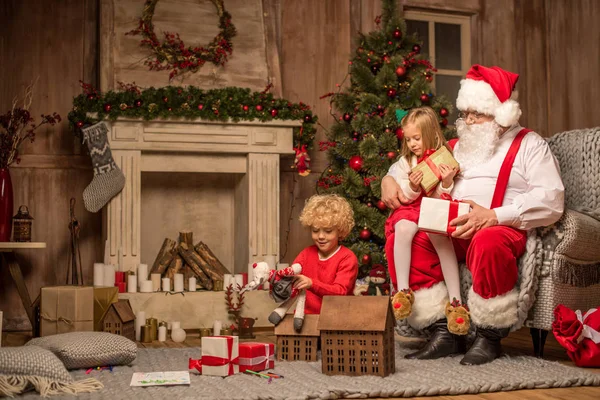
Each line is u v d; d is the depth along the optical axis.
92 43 5.46
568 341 3.09
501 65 6.64
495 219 3.11
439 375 2.80
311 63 5.96
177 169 5.07
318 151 5.92
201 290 4.88
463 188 3.36
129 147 4.85
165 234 5.47
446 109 5.14
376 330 2.74
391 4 5.43
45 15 5.38
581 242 3.21
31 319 4.52
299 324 3.20
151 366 3.11
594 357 3.08
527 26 6.73
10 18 5.30
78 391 2.50
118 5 5.12
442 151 3.31
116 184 4.79
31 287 5.25
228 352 2.79
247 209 5.13
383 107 5.17
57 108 5.36
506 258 3.05
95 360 3.00
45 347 2.96
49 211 5.32
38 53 5.35
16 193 5.26
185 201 5.53
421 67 5.33
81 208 5.37
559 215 3.16
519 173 3.31
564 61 6.80
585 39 6.87
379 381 2.66
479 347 3.13
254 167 5.10
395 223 3.36
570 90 6.80
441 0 6.45
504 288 3.10
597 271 3.44
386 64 5.18
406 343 3.88
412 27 6.46
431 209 3.13
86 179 5.41
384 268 4.80
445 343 3.30
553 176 3.25
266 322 4.86
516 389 2.66
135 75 5.00
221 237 5.61
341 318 2.80
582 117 6.83
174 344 4.22
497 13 6.64
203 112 4.90
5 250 4.58
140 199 4.90
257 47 5.36
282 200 5.82
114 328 4.04
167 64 5.08
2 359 2.48
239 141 5.06
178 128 4.94
